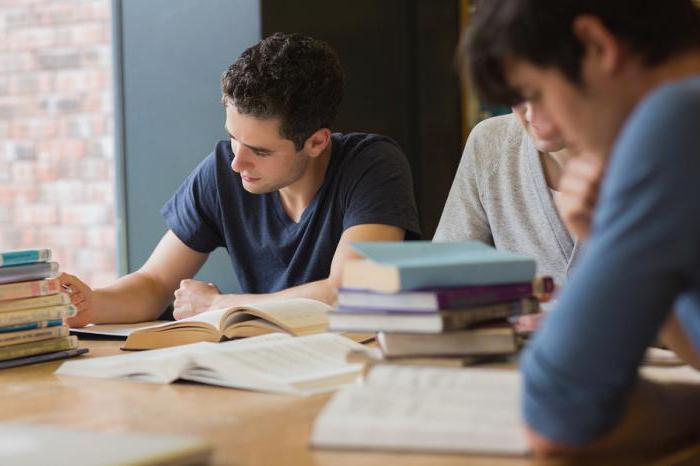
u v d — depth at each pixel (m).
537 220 2.60
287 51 2.73
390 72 4.28
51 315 2.10
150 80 3.97
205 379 1.72
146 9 3.97
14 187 5.48
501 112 4.68
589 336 1.09
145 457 1.07
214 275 3.87
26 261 2.07
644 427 1.23
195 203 3.13
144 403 1.58
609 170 1.13
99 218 5.30
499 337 1.58
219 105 3.84
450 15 4.55
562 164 2.50
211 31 3.84
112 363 1.85
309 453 1.22
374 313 1.55
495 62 1.23
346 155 2.98
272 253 3.04
